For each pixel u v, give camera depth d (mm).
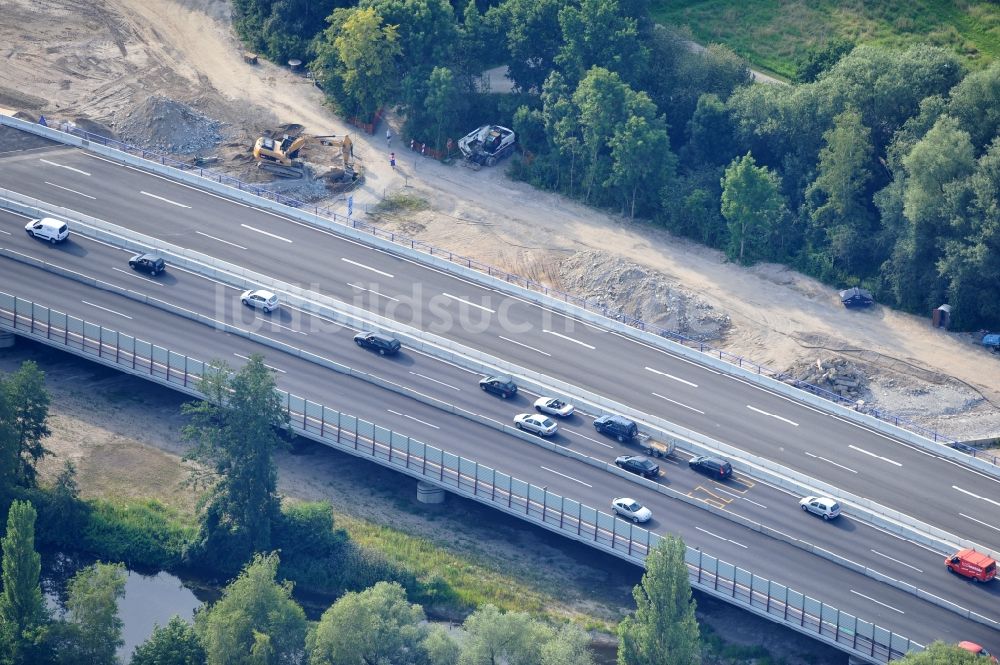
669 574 185750
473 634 191000
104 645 192875
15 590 191875
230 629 188125
